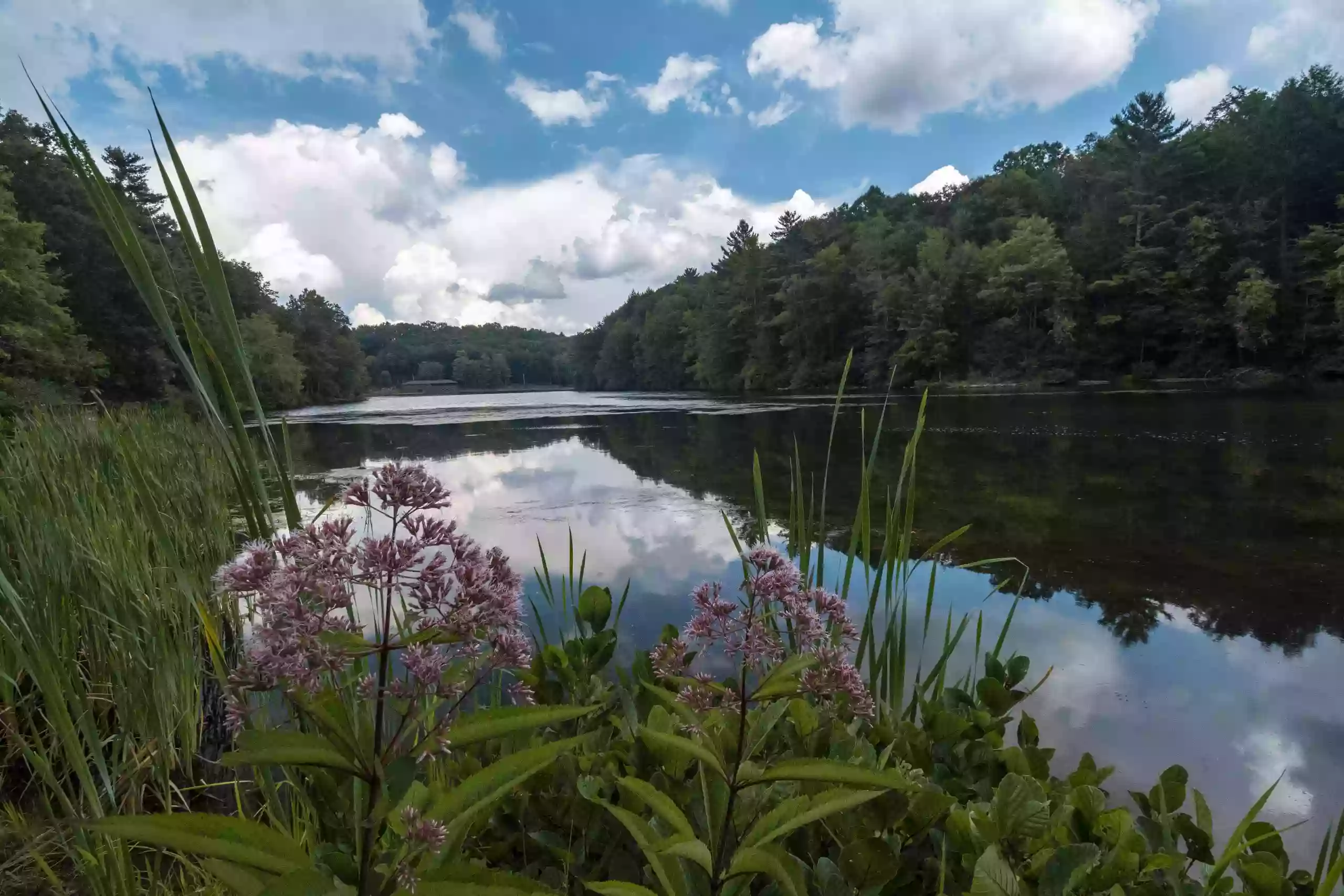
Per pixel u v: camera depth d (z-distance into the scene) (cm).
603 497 980
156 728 255
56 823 174
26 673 273
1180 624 504
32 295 2834
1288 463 1234
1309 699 385
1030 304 4981
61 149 125
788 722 162
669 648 142
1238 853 128
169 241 2606
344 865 109
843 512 882
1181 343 4659
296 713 121
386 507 98
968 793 155
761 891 128
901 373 5141
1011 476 1163
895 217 8138
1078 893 115
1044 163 8438
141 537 371
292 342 6119
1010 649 448
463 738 93
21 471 383
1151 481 1097
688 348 7594
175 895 175
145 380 3966
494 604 95
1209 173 4938
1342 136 4553
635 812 139
